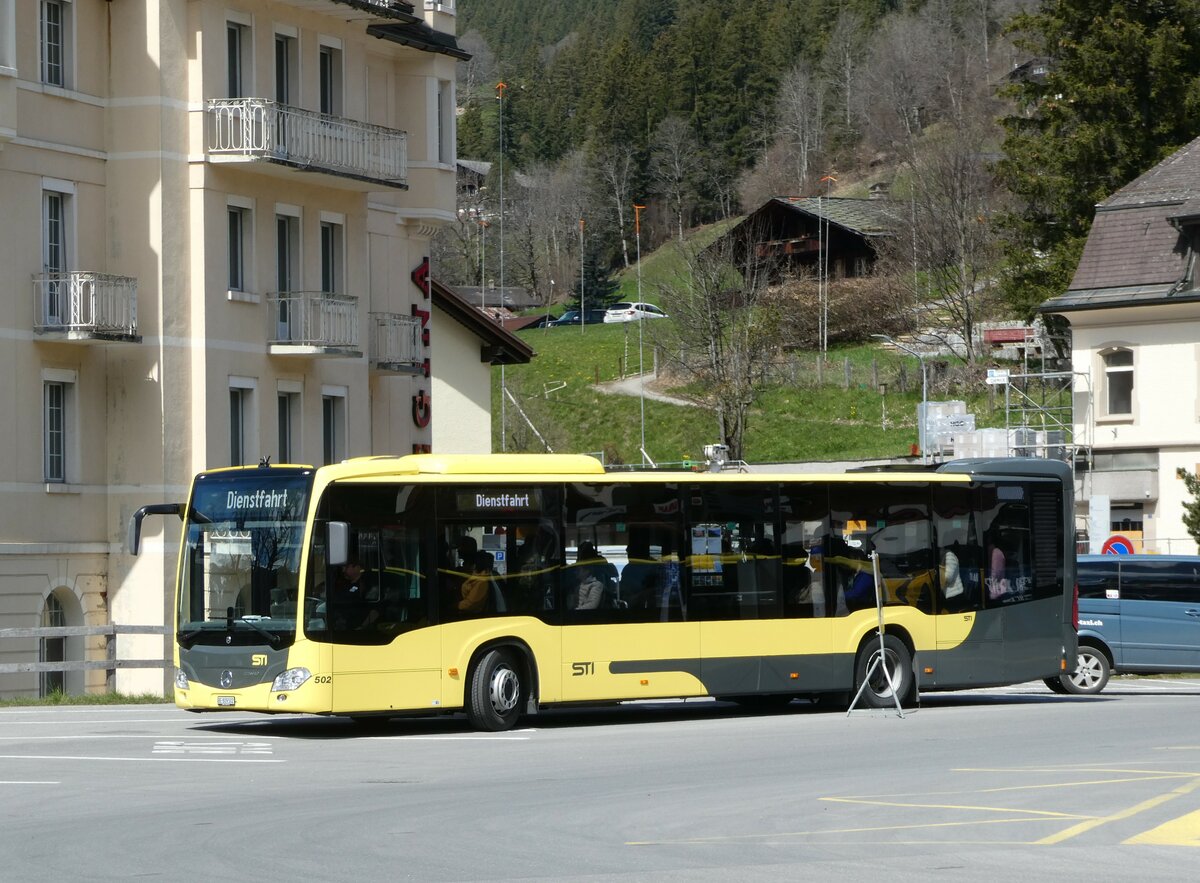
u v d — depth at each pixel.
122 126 46.53
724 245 121.50
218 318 47.59
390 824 17.31
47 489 44.56
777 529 30.62
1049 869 14.42
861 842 15.94
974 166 116.94
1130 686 41.41
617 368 128.50
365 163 52.22
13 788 20.44
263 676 26.59
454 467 27.97
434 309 67.56
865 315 122.62
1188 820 17.03
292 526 26.86
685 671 29.53
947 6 188.50
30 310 44.31
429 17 59.28
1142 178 65.44
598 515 29.11
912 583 31.98
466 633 27.78
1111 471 62.38
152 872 14.55
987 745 24.84
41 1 44.97
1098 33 78.81
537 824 17.25
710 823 17.23
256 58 49.16
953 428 69.75
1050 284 81.88
